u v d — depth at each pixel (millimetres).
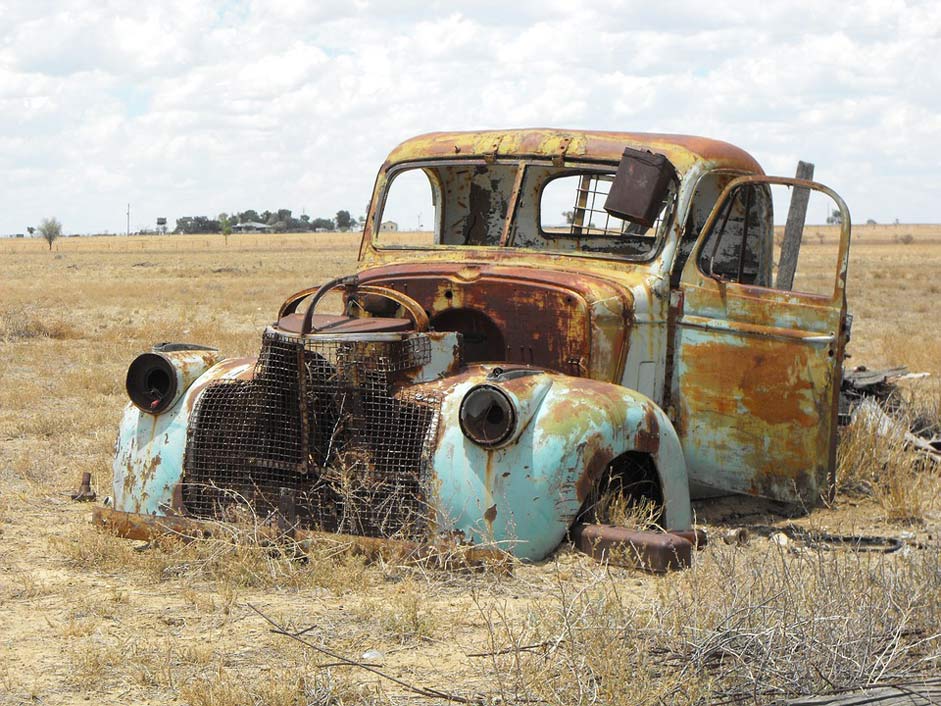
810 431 6578
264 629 4855
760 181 6848
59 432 10305
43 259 95562
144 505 6039
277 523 5727
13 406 11930
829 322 6523
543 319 6375
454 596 5250
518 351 6465
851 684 4117
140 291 39656
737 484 6793
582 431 5641
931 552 5375
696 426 6836
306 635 4770
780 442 6656
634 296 6555
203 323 24688
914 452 8836
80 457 9156
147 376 6195
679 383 6840
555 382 5934
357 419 5668
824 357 6523
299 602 5219
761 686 4035
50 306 31344
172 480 5996
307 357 5684
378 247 7605
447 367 5902
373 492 5594
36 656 4531
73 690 4191
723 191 6863
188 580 5535
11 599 5285
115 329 22531
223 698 4008
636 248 7680
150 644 4656
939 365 17328
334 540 5590
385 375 5680
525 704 3975
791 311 6598
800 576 4918
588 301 6277
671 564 5477
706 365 6805
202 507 5945
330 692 4086
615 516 5898
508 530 5461
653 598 4938
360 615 4984
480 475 5477
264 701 4008
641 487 6207
